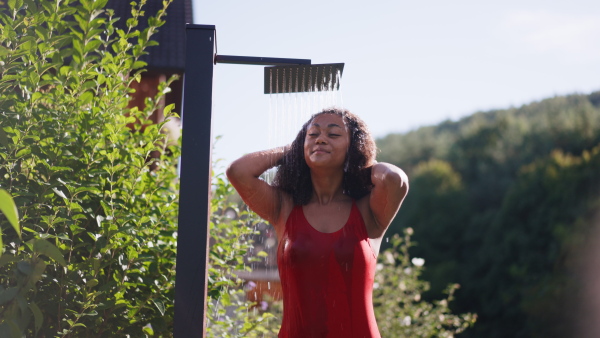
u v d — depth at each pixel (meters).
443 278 10.32
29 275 2.17
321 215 2.54
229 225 3.48
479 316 9.98
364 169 2.61
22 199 2.53
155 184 3.22
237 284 3.47
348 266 2.43
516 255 9.80
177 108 5.19
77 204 2.59
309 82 2.55
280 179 2.65
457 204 10.80
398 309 5.86
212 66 2.31
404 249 6.72
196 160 2.25
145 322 2.87
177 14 5.73
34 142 2.70
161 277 2.87
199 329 2.17
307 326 2.41
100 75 2.98
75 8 2.97
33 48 2.73
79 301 2.60
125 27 5.05
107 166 2.75
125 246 2.72
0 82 2.59
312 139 2.52
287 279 2.48
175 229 3.06
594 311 8.82
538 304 9.24
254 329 3.46
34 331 2.68
